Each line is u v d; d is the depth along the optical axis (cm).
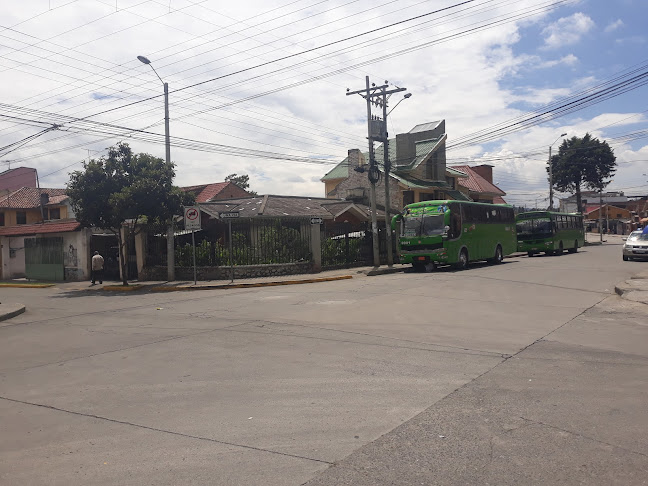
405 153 4003
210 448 478
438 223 2380
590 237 7575
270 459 450
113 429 537
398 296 1511
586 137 5828
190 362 816
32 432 538
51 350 970
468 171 5297
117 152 2264
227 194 4547
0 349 1009
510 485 392
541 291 1562
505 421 523
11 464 460
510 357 792
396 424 523
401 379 684
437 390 633
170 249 2369
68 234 2880
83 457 469
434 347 870
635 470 412
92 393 670
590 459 433
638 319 1102
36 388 707
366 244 2834
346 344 908
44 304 1817
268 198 3033
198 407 597
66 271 2898
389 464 432
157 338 1030
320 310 1309
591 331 987
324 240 2647
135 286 2206
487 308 1273
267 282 2109
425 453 452
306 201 3266
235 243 2473
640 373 689
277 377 710
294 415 559
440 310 1254
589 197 9769
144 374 754
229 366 780
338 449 466
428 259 2378
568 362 756
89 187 2198
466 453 450
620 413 538
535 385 644
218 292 1922
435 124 4331
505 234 3006
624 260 2750
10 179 5456
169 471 433
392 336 967
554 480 399
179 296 1852
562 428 501
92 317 1400
